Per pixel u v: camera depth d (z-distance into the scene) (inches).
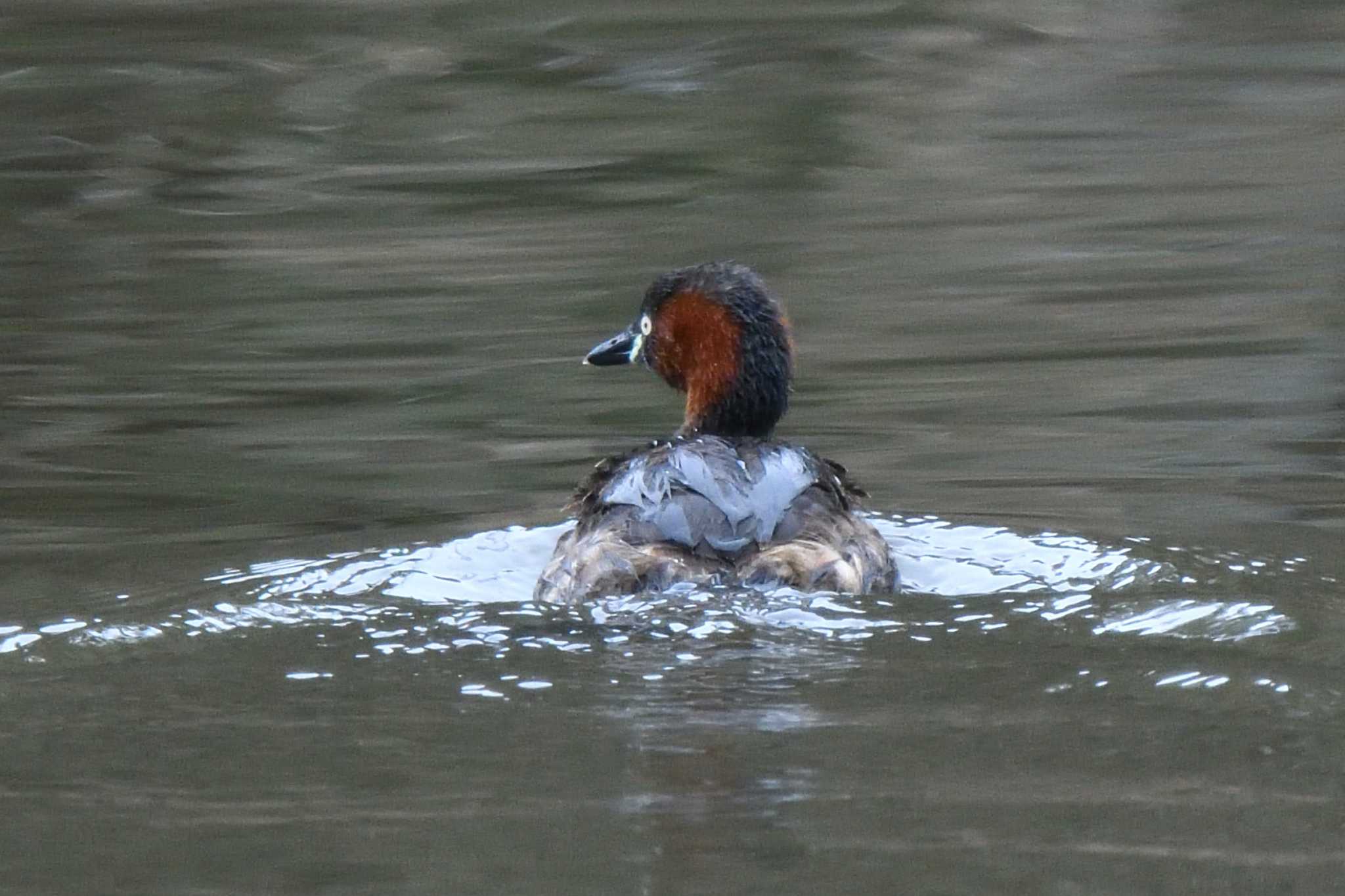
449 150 1016.2
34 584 452.8
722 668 372.2
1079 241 826.8
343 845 296.0
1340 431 589.6
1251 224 843.4
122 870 289.1
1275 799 309.7
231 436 599.2
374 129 1057.5
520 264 812.0
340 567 463.2
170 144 1025.5
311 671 376.5
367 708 354.0
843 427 602.5
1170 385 637.3
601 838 296.0
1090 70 1138.7
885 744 331.9
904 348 684.1
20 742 340.8
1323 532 495.8
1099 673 367.6
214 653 388.8
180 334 715.4
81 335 713.6
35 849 297.0
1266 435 586.6
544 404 635.5
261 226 883.4
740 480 435.8
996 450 577.9
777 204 904.9
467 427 609.0
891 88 1111.0
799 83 1124.5
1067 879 280.8
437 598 437.7
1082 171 948.6
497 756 329.7
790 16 1250.6
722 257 812.0
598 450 586.9
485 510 526.3
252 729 345.4
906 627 395.2
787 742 333.7
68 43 1186.0
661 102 1091.3
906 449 580.1
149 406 629.3
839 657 376.5
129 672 378.3
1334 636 392.8
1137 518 512.4
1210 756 327.0
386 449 585.3
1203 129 1020.5
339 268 810.2
